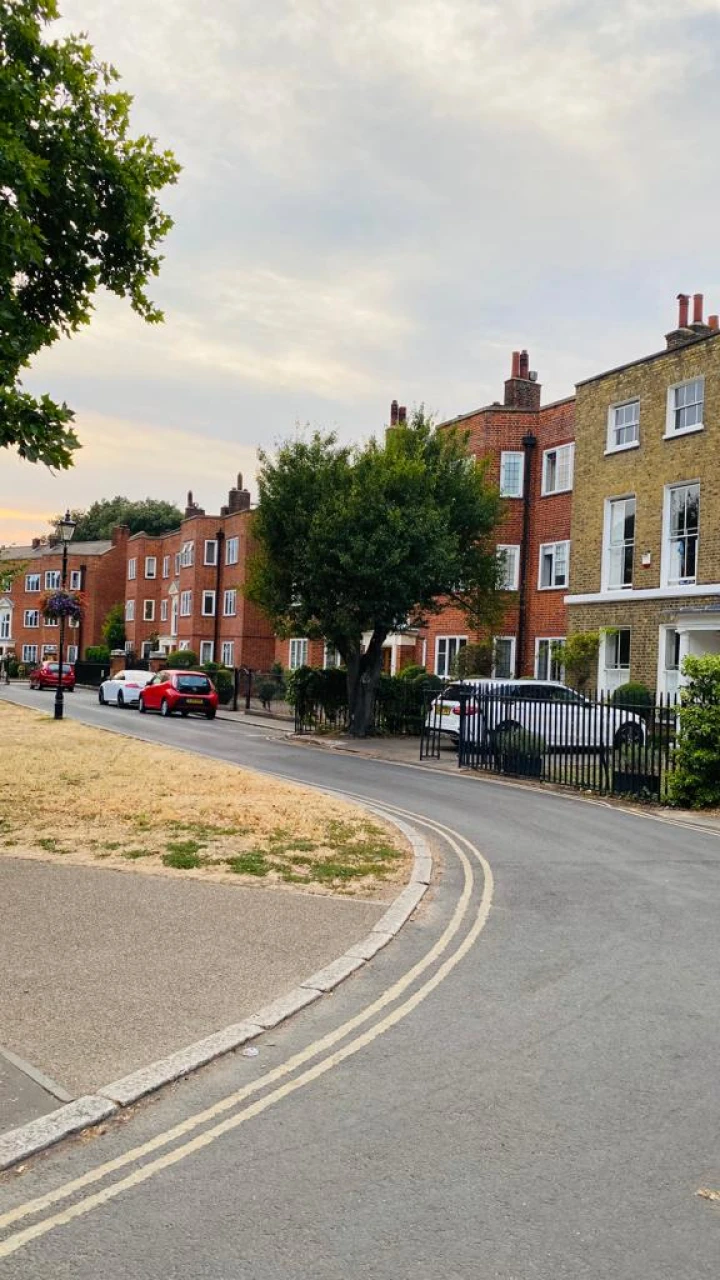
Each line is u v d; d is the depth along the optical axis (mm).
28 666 72625
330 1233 3547
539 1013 5785
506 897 8688
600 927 7711
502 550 30062
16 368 8672
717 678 14594
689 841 11766
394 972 6512
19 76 8781
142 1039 5188
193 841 10289
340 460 25172
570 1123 4406
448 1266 3363
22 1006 5586
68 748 19375
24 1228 3576
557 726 18094
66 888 8156
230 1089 4730
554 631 30359
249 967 6387
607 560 26016
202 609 54281
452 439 27344
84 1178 3922
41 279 10039
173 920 7359
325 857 9852
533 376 33062
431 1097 4660
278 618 26594
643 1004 5961
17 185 8281
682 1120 4453
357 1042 5312
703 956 6953
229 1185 3867
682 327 26078
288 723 32125
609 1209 3715
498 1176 3945
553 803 14922
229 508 54844
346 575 24281
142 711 35688
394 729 27203
